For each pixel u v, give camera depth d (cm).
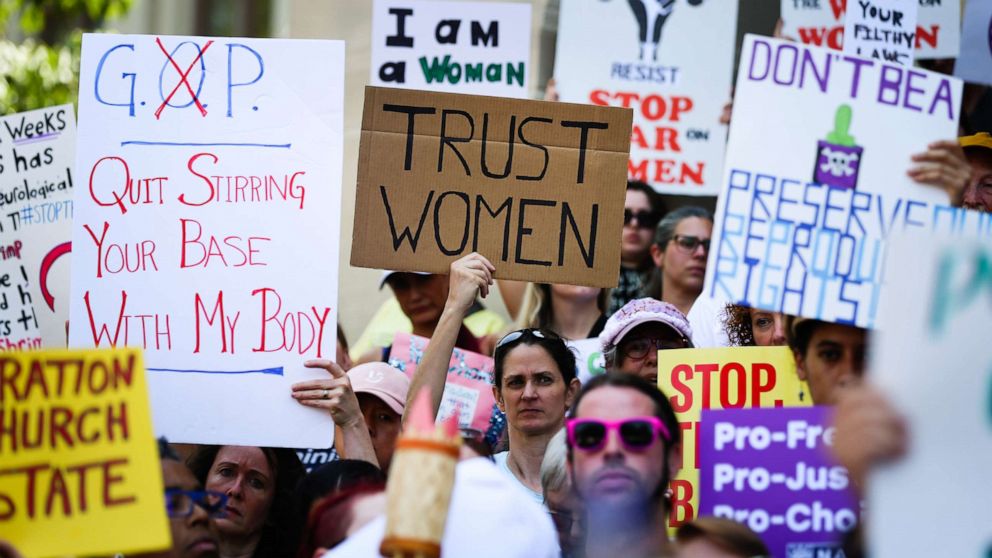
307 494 530
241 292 622
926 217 560
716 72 971
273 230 625
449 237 636
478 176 637
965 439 409
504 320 1013
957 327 414
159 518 456
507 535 444
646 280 934
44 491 456
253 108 631
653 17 972
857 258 559
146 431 461
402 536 365
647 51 972
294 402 615
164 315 622
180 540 502
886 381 414
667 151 970
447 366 614
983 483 406
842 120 562
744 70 564
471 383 753
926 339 415
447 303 622
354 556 443
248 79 632
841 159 561
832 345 566
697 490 597
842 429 416
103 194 630
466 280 623
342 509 494
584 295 872
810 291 556
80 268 627
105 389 463
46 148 770
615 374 499
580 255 635
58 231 765
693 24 973
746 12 1051
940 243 418
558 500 557
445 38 902
